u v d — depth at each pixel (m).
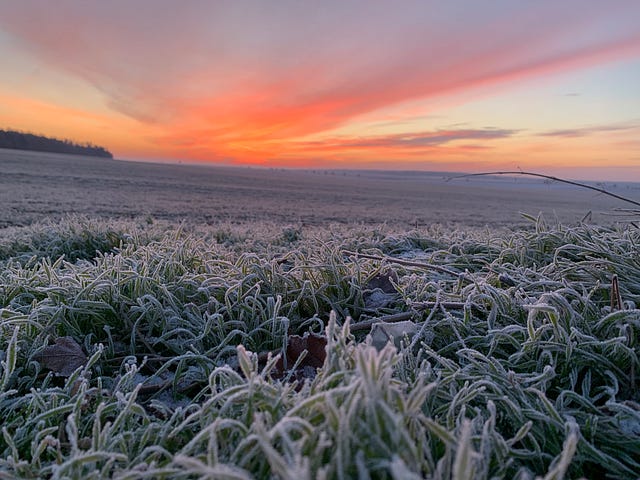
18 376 1.87
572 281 2.45
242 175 76.31
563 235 3.14
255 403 1.26
